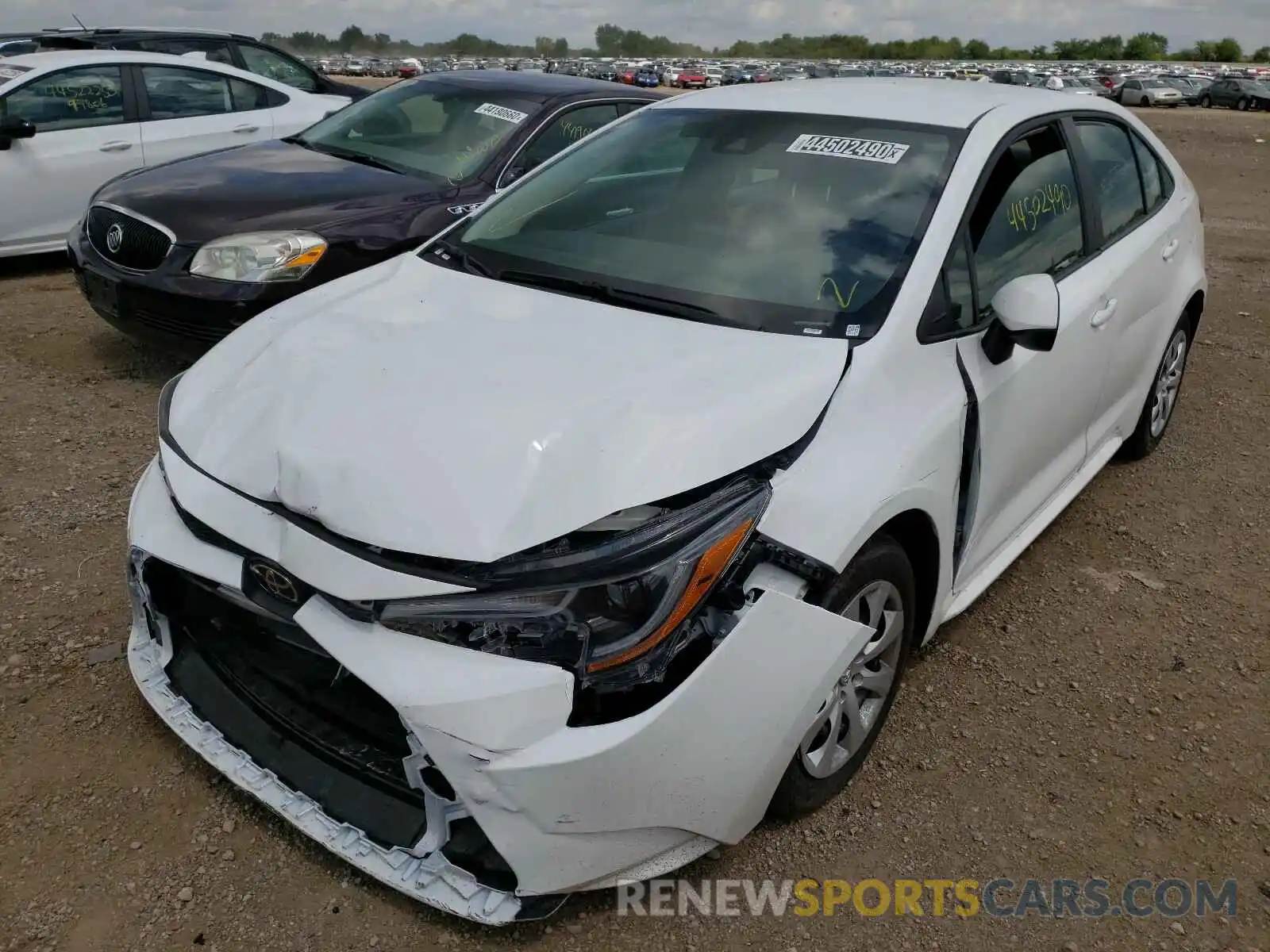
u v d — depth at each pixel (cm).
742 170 321
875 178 304
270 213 502
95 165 760
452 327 269
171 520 246
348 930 226
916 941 234
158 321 494
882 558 250
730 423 229
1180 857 262
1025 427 315
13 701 290
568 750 200
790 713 226
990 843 263
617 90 629
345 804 228
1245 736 307
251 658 250
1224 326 719
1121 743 302
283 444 228
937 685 325
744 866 251
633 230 315
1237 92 3884
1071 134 366
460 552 203
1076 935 237
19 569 356
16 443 459
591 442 220
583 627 203
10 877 235
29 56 781
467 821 215
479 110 598
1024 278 277
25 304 687
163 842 246
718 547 213
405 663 202
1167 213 436
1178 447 513
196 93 814
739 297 278
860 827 266
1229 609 374
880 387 253
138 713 288
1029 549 412
